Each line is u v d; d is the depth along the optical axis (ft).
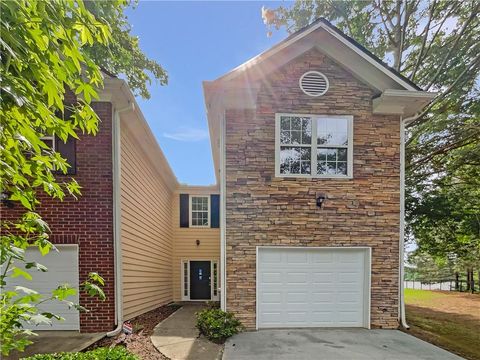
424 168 40.57
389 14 43.47
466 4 36.99
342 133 23.71
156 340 19.42
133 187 26.17
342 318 22.85
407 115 24.90
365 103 23.94
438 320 28.48
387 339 19.84
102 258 21.01
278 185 23.00
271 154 23.12
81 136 21.24
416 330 22.41
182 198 45.16
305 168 23.35
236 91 22.93
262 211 22.81
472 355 17.30
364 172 23.61
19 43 6.06
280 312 22.48
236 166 22.90
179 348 17.87
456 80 37.17
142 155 29.14
